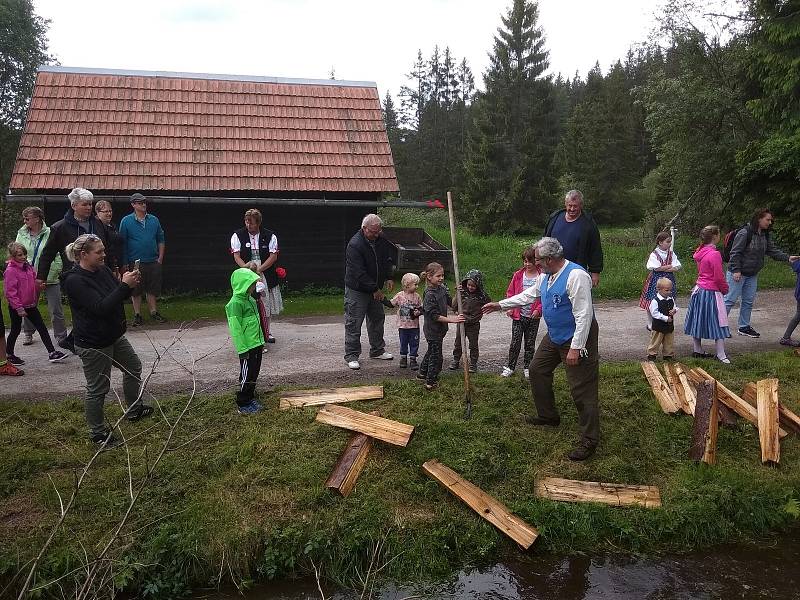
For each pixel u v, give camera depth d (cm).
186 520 426
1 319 652
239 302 545
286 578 412
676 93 1611
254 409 560
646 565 429
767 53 1395
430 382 612
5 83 2902
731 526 460
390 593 402
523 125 3231
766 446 520
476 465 496
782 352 738
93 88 1225
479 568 424
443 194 4597
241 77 1330
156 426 529
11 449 493
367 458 499
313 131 1270
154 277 905
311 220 1237
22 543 401
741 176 1458
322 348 778
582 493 475
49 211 1099
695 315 708
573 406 588
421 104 5288
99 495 443
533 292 534
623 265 1360
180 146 1184
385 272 697
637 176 4288
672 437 548
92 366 484
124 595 392
